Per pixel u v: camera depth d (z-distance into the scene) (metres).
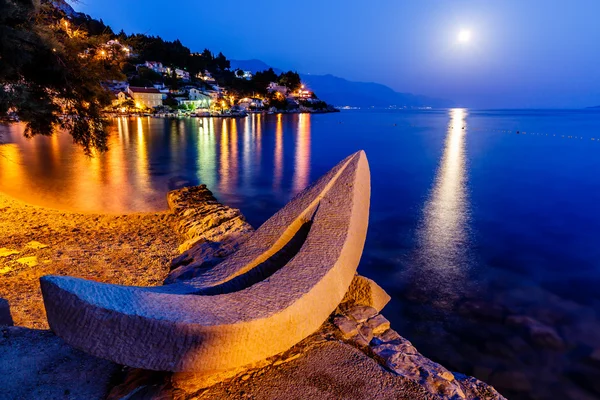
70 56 8.29
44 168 23.59
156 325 2.18
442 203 18.56
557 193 20.55
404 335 7.82
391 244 13.03
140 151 34.19
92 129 9.57
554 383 6.49
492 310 8.81
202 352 2.30
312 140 48.62
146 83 96.94
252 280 3.51
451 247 12.81
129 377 2.87
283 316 2.58
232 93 117.56
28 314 5.53
